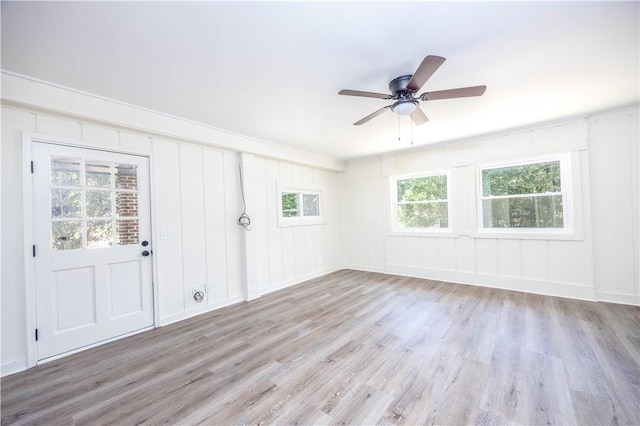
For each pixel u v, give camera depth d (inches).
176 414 66.7
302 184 198.8
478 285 169.5
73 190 100.9
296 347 98.6
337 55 77.6
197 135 131.5
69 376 83.8
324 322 120.4
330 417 64.4
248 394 73.4
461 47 75.2
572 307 128.0
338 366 85.6
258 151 161.6
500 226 164.1
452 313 125.9
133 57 76.4
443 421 62.2
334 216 228.4
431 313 126.7
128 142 114.6
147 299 119.3
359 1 57.7
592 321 111.7
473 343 97.6
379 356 90.8
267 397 72.0
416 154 192.4
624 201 129.7
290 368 85.2
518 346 94.2
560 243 144.8
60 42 68.6
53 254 96.0
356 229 227.3
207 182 142.3
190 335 111.4
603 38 72.4
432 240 188.1
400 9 60.4
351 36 69.5
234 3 57.2
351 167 228.8
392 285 175.8
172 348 100.4
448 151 178.5
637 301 127.6
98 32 65.2
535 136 148.8
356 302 145.4
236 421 63.9
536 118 135.3
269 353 94.8
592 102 117.2
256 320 125.5
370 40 71.2
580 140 137.0
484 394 70.8
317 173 213.2
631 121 126.8
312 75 88.4
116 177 112.0
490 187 167.2
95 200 106.3
